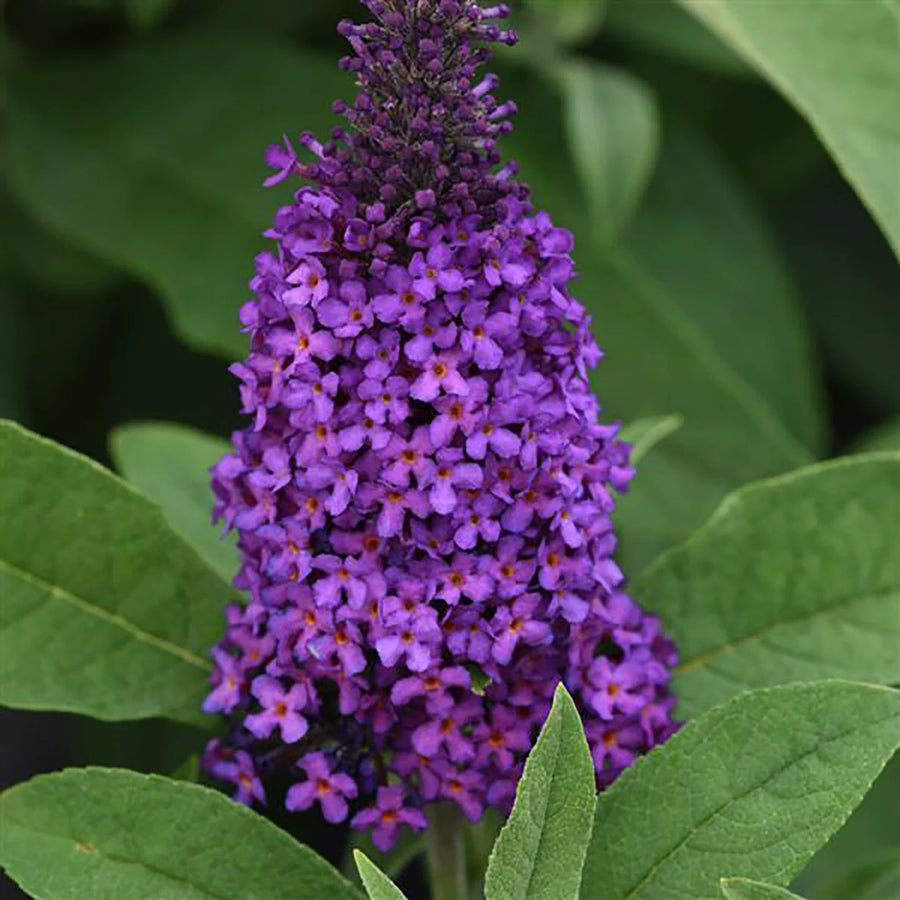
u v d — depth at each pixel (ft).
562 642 2.10
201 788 2.11
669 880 2.09
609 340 2.74
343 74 2.82
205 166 2.78
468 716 2.09
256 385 2.09
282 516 2.09
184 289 2.73
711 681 2.24
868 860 2.27
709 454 2.72
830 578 2.25
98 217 2.76
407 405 2.04
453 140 2.06
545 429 2.06
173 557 2.23
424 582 2.06
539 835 2.03
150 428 2.43
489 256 2.04
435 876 2.22
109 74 2.85
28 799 2.11
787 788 2.08
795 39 2.37
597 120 2.72
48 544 2.22
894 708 2.08
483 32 2.07
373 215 2.04
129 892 2.10
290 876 2.12
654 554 2.77
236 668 2.14
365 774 2.12
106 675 2.23
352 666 2.07
